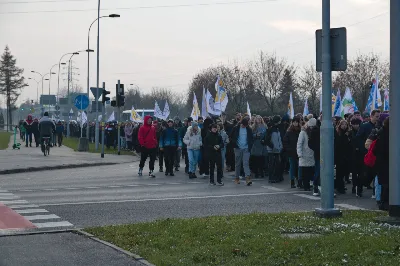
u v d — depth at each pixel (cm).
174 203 1438
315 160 1625
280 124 2078
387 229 904
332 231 908
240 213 1259
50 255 839
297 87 6184
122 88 3616
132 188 1794
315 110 5969
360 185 1593
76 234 998
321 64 1118
